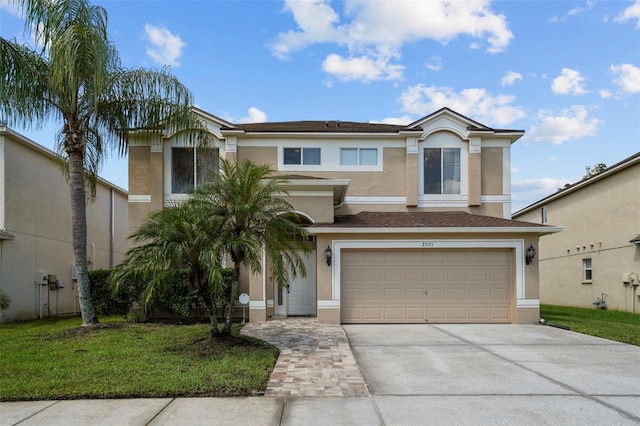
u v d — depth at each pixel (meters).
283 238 9.99
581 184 21.08
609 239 19.31
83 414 5.55
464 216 15.23
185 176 16.25
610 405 5.91
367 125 19.72
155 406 5.84
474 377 7.26
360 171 17.00
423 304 13.49
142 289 13.38
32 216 16.66
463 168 17.11
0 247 14.86
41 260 17.23
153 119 12.77
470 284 13.55
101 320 14.16
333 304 13.24
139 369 7.34
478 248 13.55
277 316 15.06
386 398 6.20
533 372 7.57
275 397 6.24
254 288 13.85
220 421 5.34
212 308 9.62
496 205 17.08
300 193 14.51
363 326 12.89
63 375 7.02
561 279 23.34
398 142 17.16
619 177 18.72
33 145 16.33
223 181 9.73
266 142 16.81
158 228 9.12
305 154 16.95
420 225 13.55
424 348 9.61
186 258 8.99
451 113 17.00
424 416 5.52
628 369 7.78
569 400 6.11
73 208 12.00
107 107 12.56
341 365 8.00
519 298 13.32
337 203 16.83
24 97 11.23
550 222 24.70
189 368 7.46
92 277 13.93
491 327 12.68
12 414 5.55
